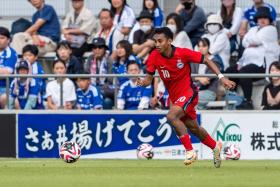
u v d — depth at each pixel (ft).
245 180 88.17
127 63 149.69
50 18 171.63
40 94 147.02
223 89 143.74
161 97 144.15
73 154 117.19
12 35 174.09
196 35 163.84
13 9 184.85
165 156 142.20
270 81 142.31
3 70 154.20
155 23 165.17
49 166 113.80
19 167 111.34
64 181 87.04
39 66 153.99
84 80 145.07
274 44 156.87
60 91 145.07
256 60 154.81
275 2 173.17
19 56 168.66
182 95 105.29
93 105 145.69
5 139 144.66
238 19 162.40
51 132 143.95
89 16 169.37
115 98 144.36
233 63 158.92
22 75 144.97
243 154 141.49
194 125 106.93
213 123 141.79
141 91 143.95
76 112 143.43
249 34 156.15
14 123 144.36
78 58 167.02
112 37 163.53
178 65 104.94
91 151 143.23
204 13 164.45
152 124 142.20
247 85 142.92
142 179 89.15
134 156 142.82
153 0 165.58
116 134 142.92
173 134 142.00
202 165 115.24
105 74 144.15
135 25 161.68
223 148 141.49
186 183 84.07
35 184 83.87
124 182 85.40
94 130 143.23
